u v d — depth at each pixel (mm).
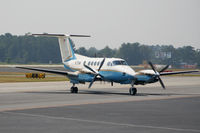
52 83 146875
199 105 68875
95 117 52812
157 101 76562
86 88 123250
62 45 117500
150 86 137625
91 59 107188
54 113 56812
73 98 83250
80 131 42125
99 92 104625
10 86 125750
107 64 98875
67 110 60531
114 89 118812
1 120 49750
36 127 44594
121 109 62125
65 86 129500
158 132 41531
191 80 191375
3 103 71500
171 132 41500
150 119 51062
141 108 63688
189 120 50188
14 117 52500
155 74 92562
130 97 86812
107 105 68375
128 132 41500
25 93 97000
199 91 110188
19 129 43312
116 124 46750
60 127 44594
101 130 42688
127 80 94750
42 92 101500
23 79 180125
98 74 98250
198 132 41562
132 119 51000
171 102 74562
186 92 105875
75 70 111500
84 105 68188
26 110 60375
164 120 50125
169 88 125375
